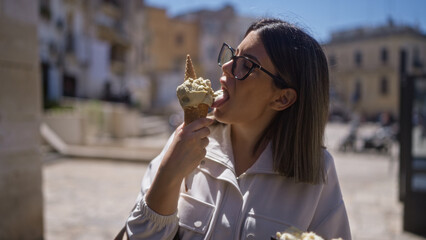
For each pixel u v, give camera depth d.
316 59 1.24
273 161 1.23
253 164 1.26
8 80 3.52
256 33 1.23
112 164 10.23
